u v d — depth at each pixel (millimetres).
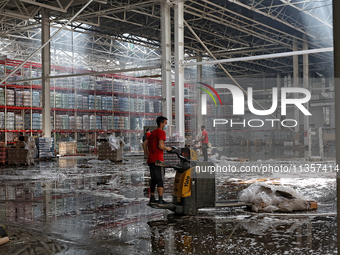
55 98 20812
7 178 10117
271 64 38688
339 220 1863
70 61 35281
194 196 5180
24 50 32375
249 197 5613
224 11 22781
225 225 4539
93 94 23281
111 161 16391
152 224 4676
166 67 14641
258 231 4207
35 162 16438
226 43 30688
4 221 4980
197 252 3469
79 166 14062
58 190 7867
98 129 22531
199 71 30438
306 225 4469
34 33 29594
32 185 8727
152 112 25719
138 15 23672
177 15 14555
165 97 14609
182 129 14414
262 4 21188
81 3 19312
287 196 5492
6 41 30531
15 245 3854
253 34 26641
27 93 19594
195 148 12883
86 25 25891
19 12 20109
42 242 3945
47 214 5422
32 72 20188
